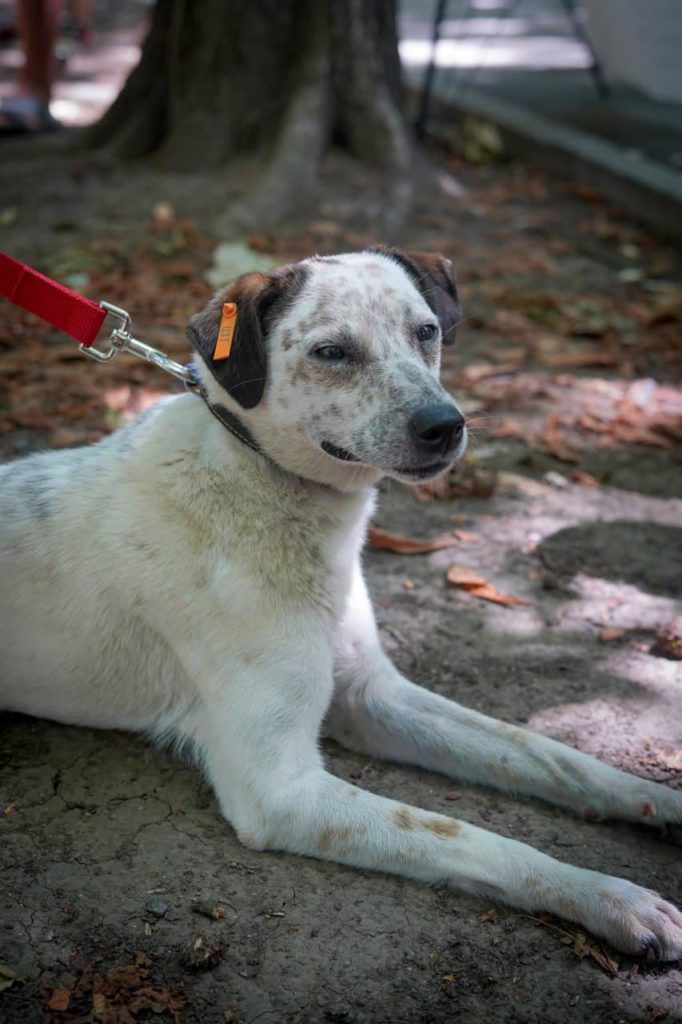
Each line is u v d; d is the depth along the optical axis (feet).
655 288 7.23
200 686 3.55
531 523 4.85
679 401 5.75
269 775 3.42
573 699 3.99
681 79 11.60
